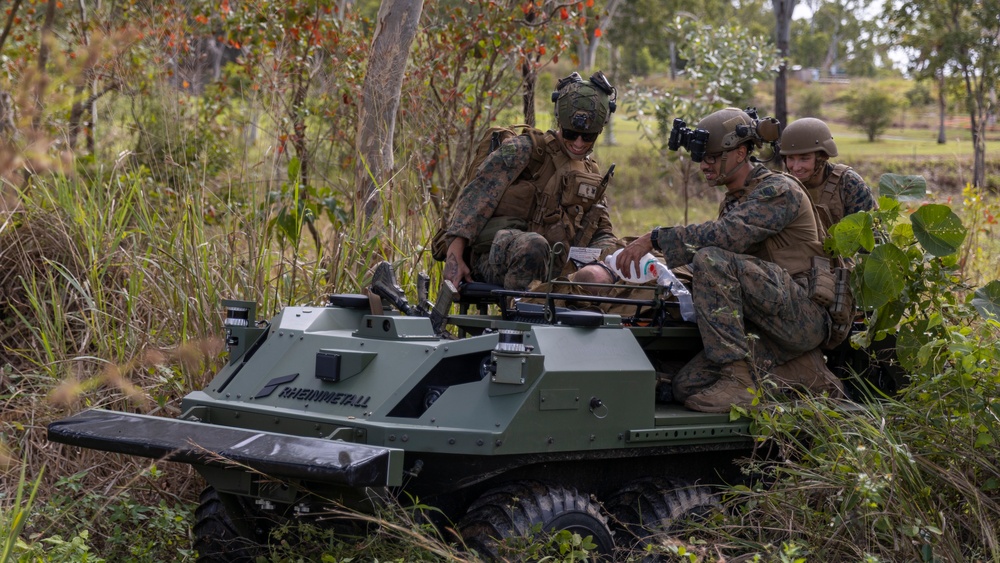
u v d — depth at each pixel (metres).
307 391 4.35
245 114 7.63
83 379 5.68
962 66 19.89
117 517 4.56
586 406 4.07
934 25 20.69
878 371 5.57
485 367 4.08
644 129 15.09
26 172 6.54
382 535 4.01
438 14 8.48
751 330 4.88
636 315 4.84
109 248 6.51
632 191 18.70
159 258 6.23
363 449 3.66
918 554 3.95
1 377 6.06
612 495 4.57
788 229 4.89
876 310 4.97
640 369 4.24
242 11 8.88
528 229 5.23
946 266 5.01
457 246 5.18
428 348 4.21
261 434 3.90
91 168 7.41
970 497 4.25
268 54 8.52
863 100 32.31
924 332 4.89
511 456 3.94
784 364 4.91
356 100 7.83
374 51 6.95
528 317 4.55
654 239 4.80
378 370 4.25
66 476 5.31
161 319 6.12
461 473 3.97
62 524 4.75
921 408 4.64
